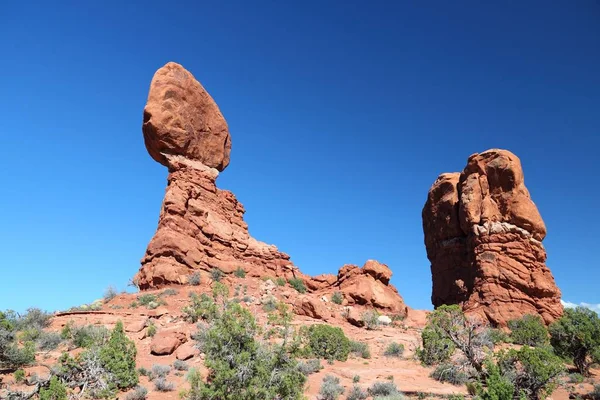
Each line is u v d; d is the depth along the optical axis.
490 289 37.81
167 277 34.44
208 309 26.52
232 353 13.58
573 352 24.67
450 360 20.02
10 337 19.64
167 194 39.34
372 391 17.09
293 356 14.83
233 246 40.69
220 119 47.56
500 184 41.53
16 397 13.75
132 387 16.36
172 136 42.06
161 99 42.38
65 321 26.78
